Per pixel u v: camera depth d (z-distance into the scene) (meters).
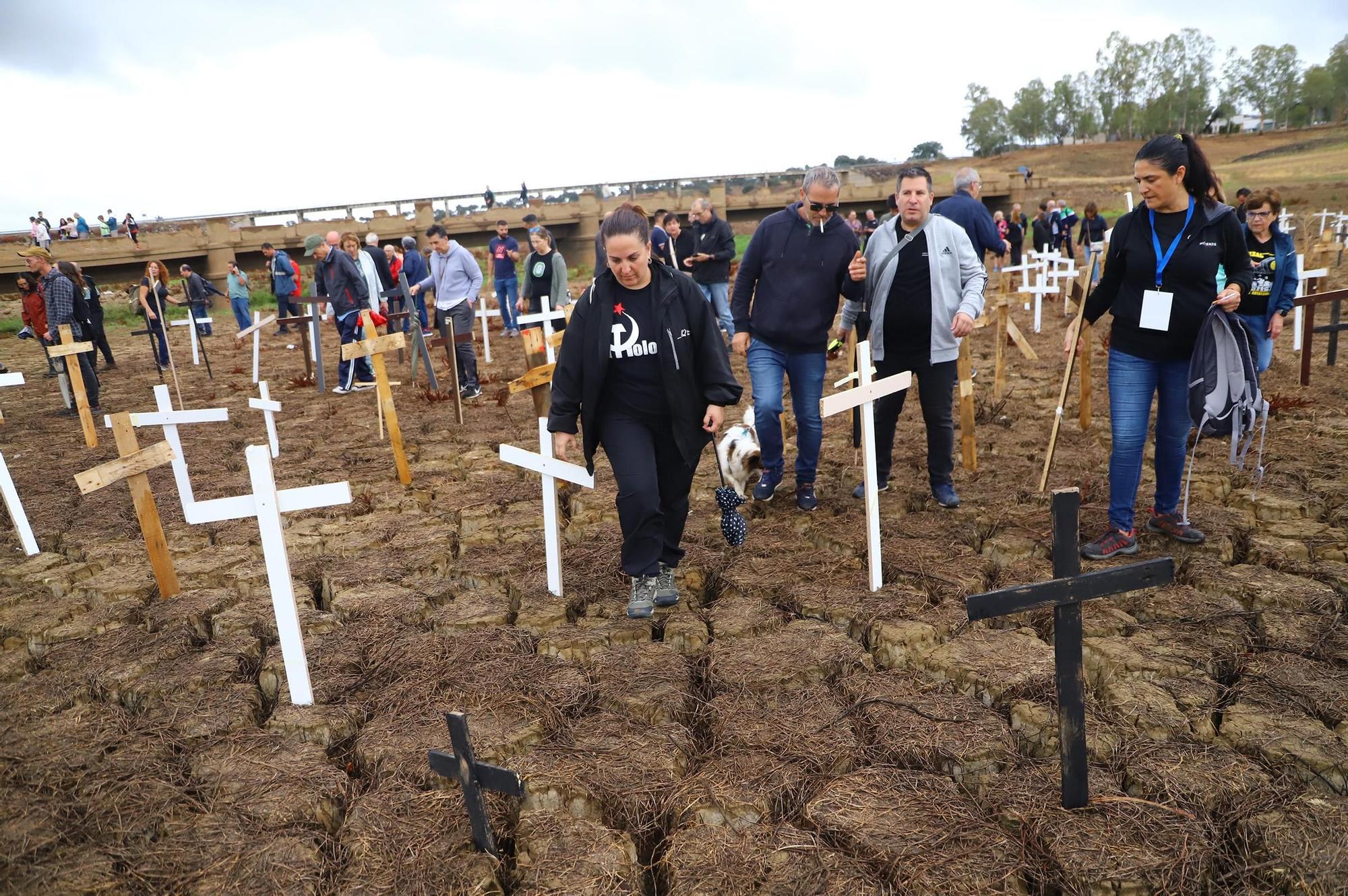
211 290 17.27
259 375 11.76
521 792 2.35
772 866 2.42
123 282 28.69
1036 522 4.71
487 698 3.30
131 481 4.19
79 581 4.78
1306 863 2.31
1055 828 2.47
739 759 2.89
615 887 2.38
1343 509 4.57
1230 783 2.62
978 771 2.82
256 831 2.65
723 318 10.38
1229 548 4.27
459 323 9.01
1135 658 3.31
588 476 4.00
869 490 3.95
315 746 3.11
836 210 4.75
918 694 3.21
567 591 4.23
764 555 4.57
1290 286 5.77
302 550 4.97
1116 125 121.56
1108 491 5.10
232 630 4.01
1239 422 3.90
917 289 4.64
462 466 6.59
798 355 4.93
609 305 3.61
